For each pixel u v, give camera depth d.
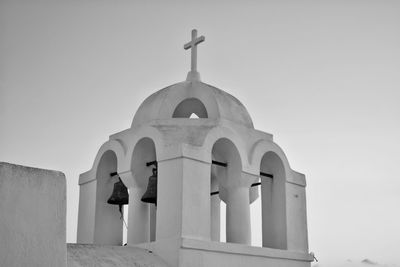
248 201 13.59
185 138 12.84
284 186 14.40
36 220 7.95
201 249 11.83
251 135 14.23
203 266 11.80
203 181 12.45
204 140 12.73
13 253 7.68
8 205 7.76
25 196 7.92
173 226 11.90
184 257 11.52
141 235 13.23
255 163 13.77
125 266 10.84
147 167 13.65
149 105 14.40
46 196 8.10
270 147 14.31
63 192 8.27
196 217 12.08
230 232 13.37
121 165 13.52
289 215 14.27
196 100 14.73
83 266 10.23
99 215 14.05
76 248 11.03
